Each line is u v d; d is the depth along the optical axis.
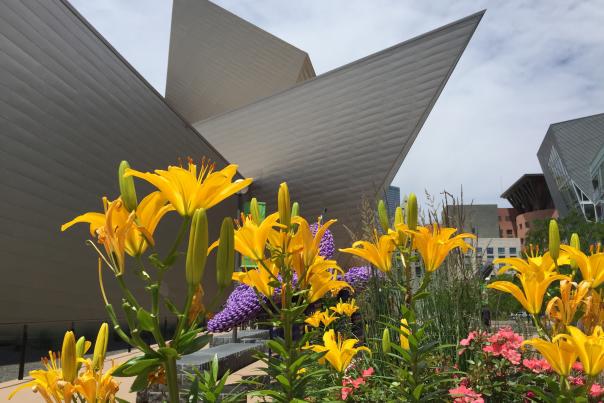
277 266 1.07
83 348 0.97
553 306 1.13
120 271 0.72
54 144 13.76
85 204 15.12
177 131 21.78
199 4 36.84
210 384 0.98
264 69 37.38
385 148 27.80
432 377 1.39
